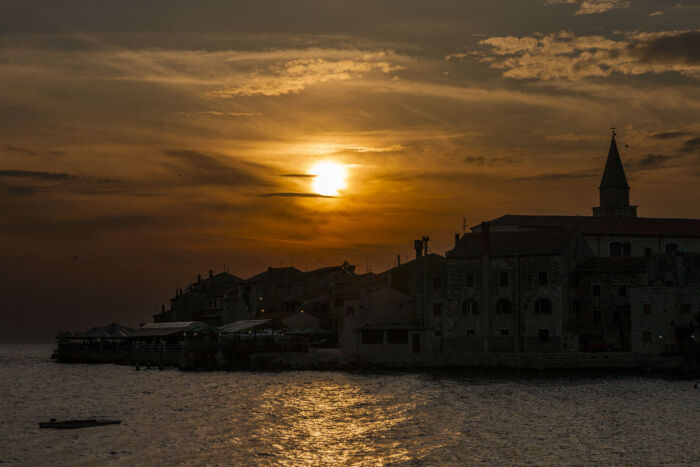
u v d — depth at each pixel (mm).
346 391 84500
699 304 97750
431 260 134000
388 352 112875
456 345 113375
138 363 132250
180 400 79750
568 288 111000
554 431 57094
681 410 66375
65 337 161750
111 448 52812
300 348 118062
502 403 71938
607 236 131125
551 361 100812
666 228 134125
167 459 49375
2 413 72125
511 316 110938
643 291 99438
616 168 155500
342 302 144750
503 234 116312
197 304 198875
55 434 58375
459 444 52844
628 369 97812
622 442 52812
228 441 55062
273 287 177375
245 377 105438
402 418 64188
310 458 49438
